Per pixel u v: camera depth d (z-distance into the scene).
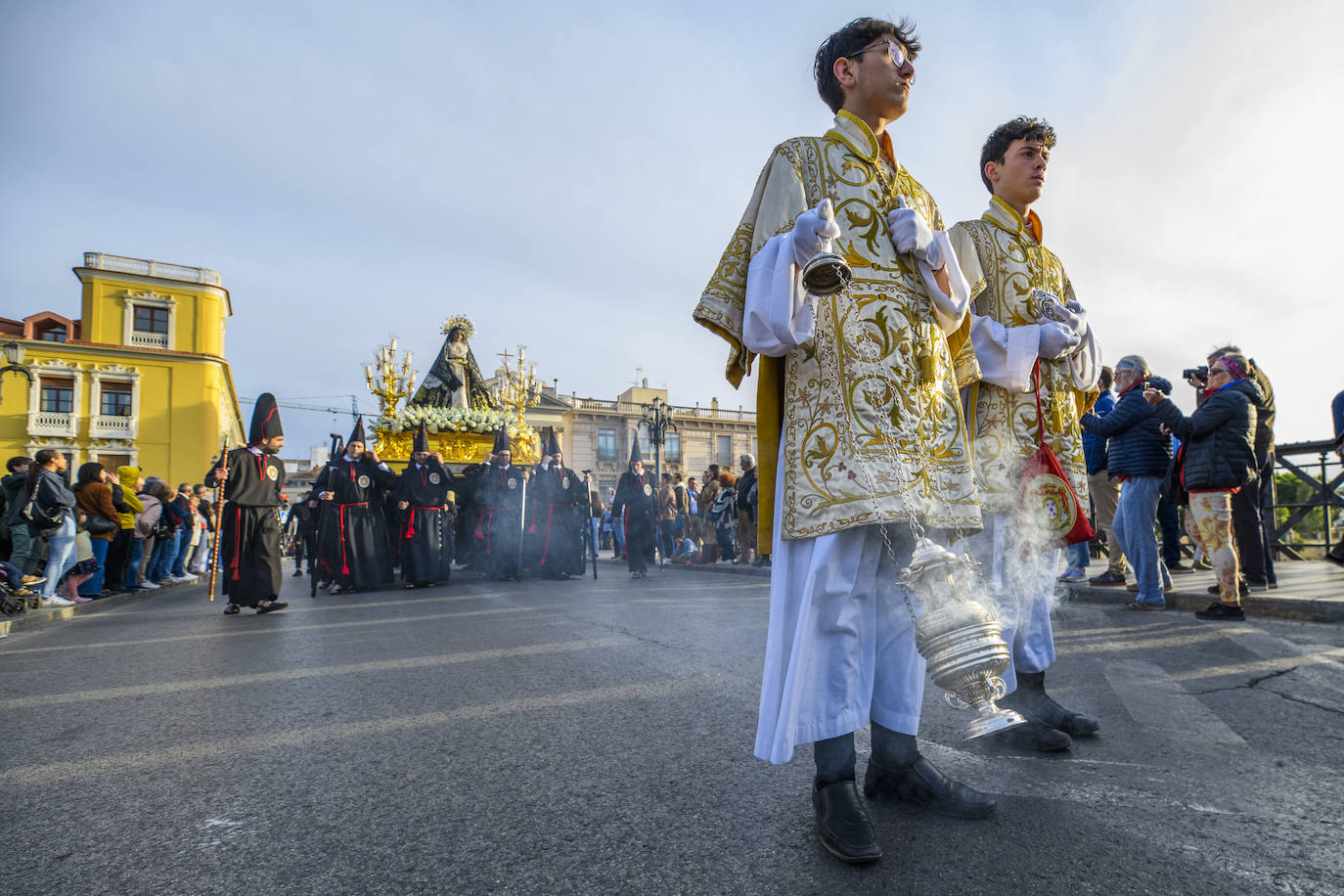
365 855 1.74
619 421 42.59
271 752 2.59
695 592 8.19
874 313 1.89
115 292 34.28
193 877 1.66
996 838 1.72
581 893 1.52
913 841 1.72
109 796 2.20
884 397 1.84
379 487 10.04
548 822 1.90
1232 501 6.00
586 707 3.05
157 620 7.16
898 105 2.13
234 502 7.38
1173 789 2.00
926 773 1.93
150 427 34.25
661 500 15.39
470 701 3.22
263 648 5.04
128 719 3.13
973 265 2.72
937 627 1.63
